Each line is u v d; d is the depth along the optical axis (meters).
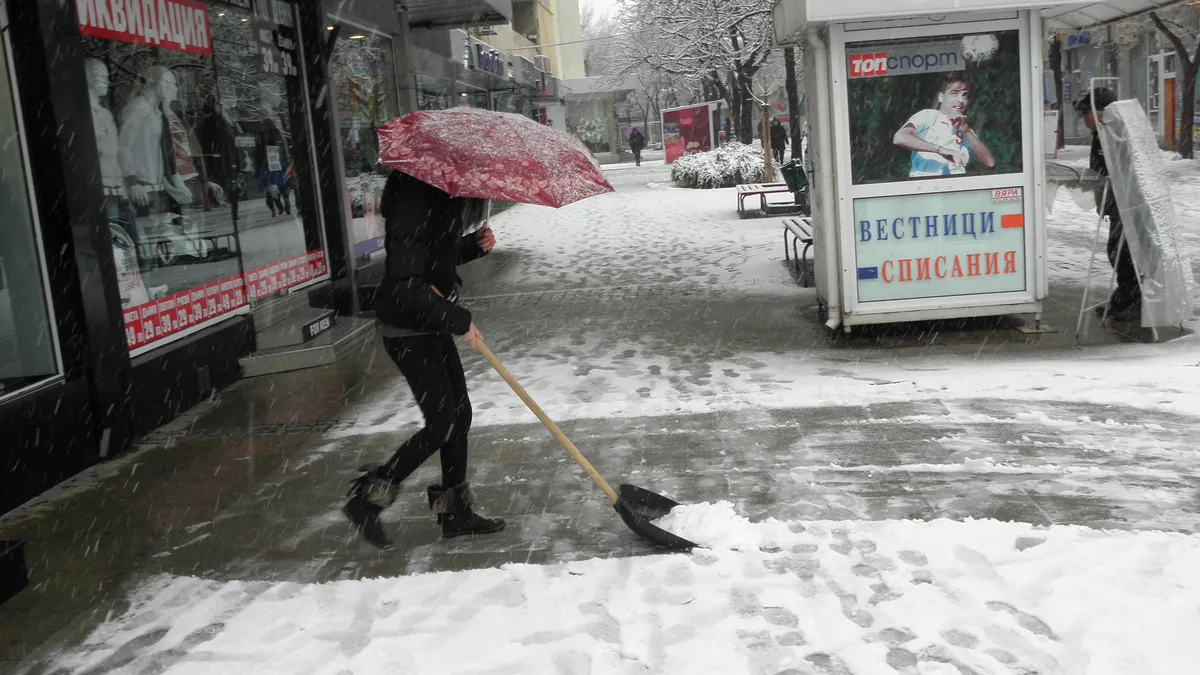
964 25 7.39
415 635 3.50
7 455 5.20
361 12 11.73
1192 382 6.00
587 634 3.41
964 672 3.01
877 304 7.77
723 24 26.02
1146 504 4.27
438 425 4.18
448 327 3.94
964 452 5.09
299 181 10.16
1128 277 7.86
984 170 7.61
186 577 4.20
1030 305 7.74
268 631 3.62
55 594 4.11
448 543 4.38
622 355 7.94
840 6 7.04
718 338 8.33
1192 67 23.86
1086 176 7.95
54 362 5.80
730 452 5.34
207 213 8.04
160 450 6.16
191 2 8.05
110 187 6.72
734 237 15.41
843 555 3.91
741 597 3.60
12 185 5.67
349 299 10.78
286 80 10.02
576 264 13.74
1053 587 3.50
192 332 7.55
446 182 3.66
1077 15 8.95
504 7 15.30
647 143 78.38
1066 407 5.73
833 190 7.73
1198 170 21.52
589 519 4.54
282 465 5.71
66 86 5.90
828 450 5.26
